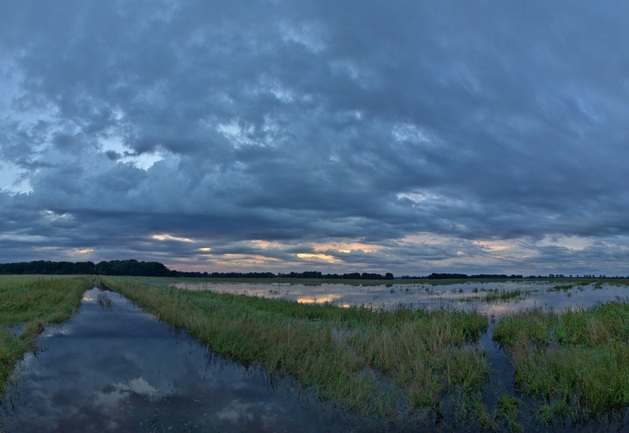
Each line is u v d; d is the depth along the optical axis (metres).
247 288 48.34
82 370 10.23
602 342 11.55
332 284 65.12
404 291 43.84
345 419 7.32
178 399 8.24
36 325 15.09
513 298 31.78
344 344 11.47
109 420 7.21
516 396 8.42
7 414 7.44
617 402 7.62
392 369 9.88
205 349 12.50
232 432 6.77
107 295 32.72
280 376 9.68
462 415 7.45
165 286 42.22
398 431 6.89
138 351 12.23
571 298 32.31
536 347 11.27
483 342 13.48
